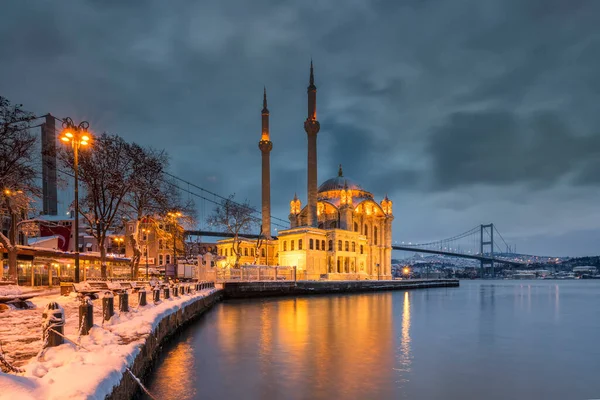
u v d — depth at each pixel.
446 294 84.06
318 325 31.30
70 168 40.66
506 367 18.97
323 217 107.31
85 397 6.64
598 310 48.03
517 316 40.72
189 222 56.09
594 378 17.31
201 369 17.39
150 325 15.53
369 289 87.06
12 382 6.20
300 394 14.52
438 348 23.08
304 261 90.44
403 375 17.25
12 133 33.72
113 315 15.41
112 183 40.09
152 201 47.41
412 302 58.22
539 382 16.69
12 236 36.06
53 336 9.11
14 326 14.48
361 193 114.88
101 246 39.69
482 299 67.50
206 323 31.88
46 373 7.82
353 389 15.26
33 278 41.19
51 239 62.25
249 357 19.75
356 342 24.19
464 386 16.02
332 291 77.00
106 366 8.65
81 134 28.55
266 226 103.44
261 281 65.00
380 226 114.75
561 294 87.88
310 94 100.94
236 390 14.76
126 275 64.19
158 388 14.80
